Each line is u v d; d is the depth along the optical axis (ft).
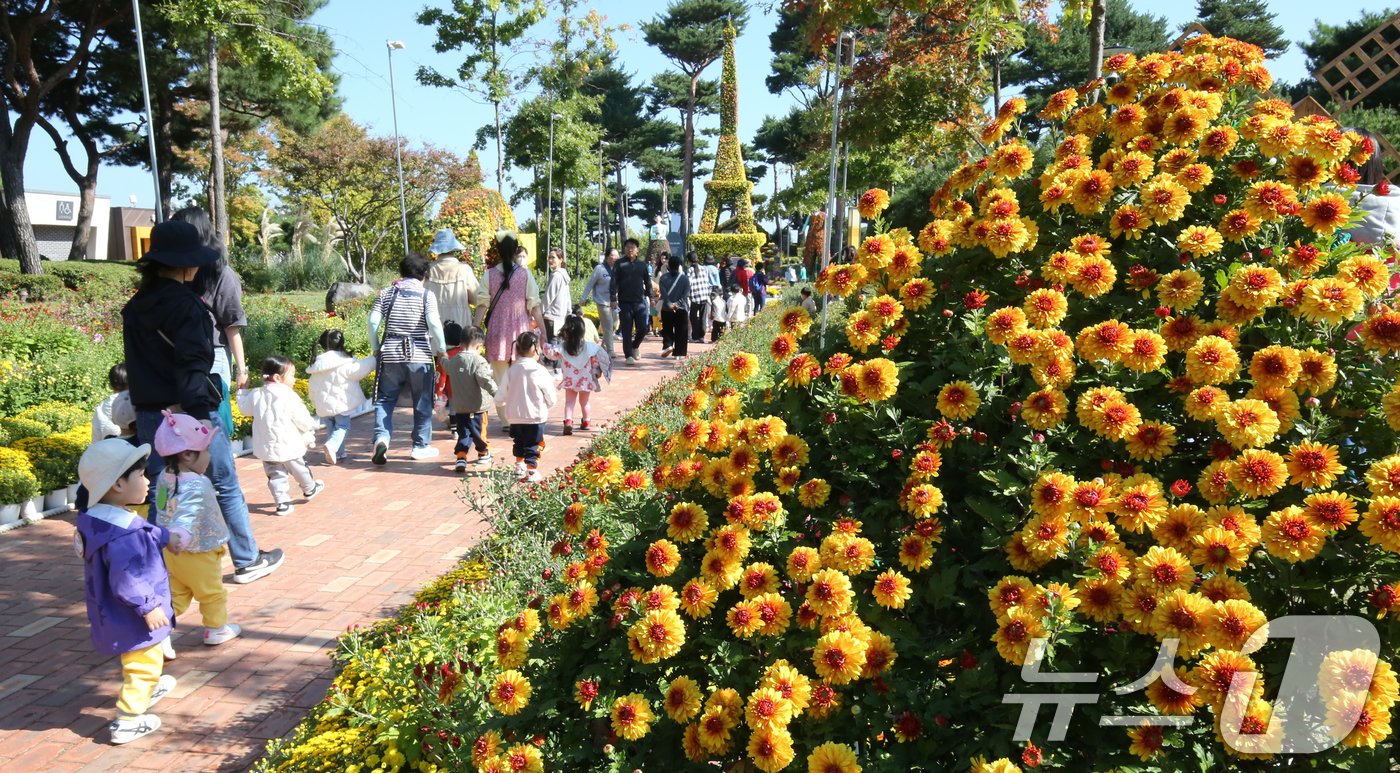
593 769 8.66
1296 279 8.20
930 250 9.50
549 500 18.39
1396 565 6.99
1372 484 6.92
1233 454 7.69
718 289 65.31
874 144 37.93
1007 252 9.04
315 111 106.11
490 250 34.91
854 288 9.73
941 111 35.22
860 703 7.91
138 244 137.59
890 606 8.07
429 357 28.25
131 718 12.97
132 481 13.10
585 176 106.42
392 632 14.75
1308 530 6.77
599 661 9.02
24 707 13.84
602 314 50.19
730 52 172.65
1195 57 10.16
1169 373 8.16
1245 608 6.68
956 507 8.44
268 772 11.46
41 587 18.30
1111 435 7.77
